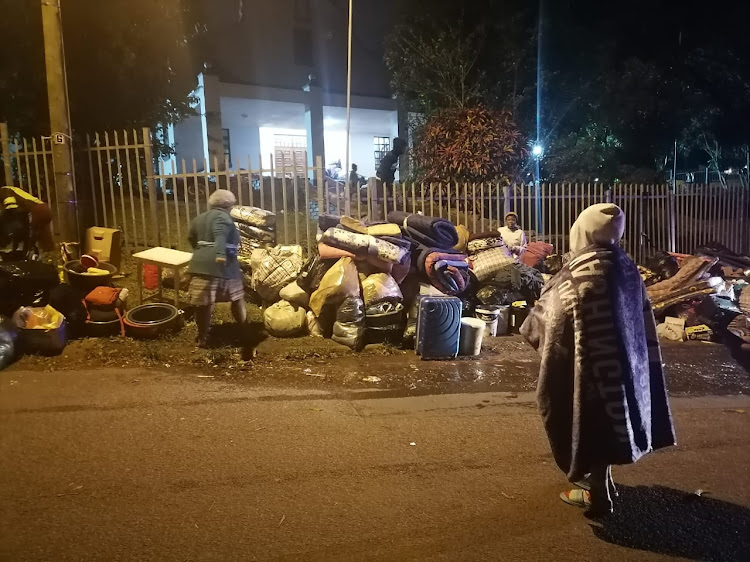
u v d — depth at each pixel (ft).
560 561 10.41
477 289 27.40
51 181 35.29
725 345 25.90
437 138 40.86
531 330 12.10
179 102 45.65
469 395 18.71
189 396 17.54
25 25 37.06
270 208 35.88
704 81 59.67
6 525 10.94
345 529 11.16
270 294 24.68
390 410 17.21
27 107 38.29
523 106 52.70
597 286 10.85
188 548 10.43
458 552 10.57
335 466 13.64
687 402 19.02
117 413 16.16
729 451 15.21
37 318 20.49
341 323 22.63
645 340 11.41
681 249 41.52
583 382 10.76
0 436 14.60
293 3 63.10
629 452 10.59
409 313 23.62
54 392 17.51
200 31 48.62
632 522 11.74
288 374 19.85
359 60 67.15
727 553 10.82
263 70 62.44
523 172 43.14
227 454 14.02
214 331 23.17
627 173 53.78
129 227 33.71
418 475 13.37
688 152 69.67
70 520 11.16
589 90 54.08
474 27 52.11
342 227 24.90
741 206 43.45
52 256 29.50
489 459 14.29
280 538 10.80
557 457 11.34
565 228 39.01
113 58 39.93
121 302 22.93
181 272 26.17
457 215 32.17
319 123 63.93
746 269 34.76
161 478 12.82
